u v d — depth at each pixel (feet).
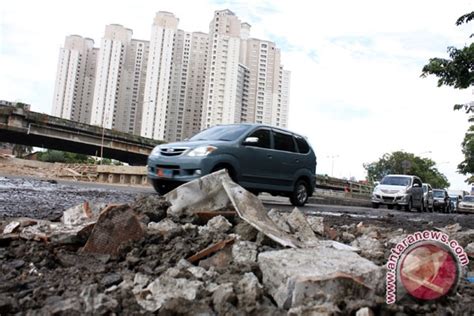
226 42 164.76
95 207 11.48
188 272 7.11
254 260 7.91
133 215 8.98
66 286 6.40
